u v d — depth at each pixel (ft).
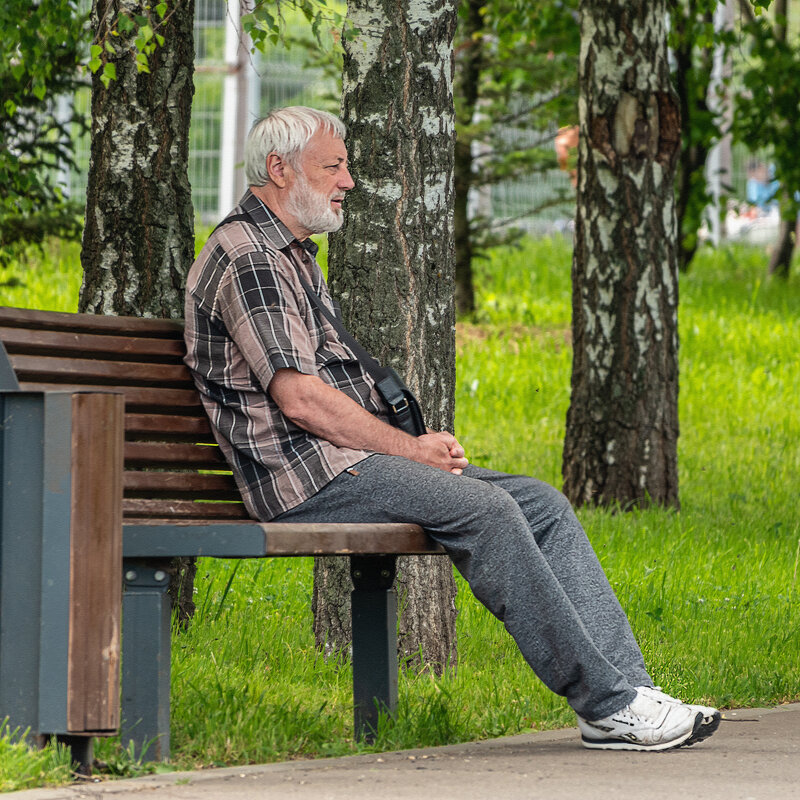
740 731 41.70
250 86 232.32
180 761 34.68
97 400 31.81
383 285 50.98
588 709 36.27
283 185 40.81
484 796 29.84
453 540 36.65
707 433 138.21
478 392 145.48
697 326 180.34
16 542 32.17
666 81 106.11
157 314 56.80
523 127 160.35
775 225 288.51
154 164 56.75
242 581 67.92
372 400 40.93
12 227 110.83
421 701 42.52
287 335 37.93
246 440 38.24
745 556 83.20
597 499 105.40
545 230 239.30
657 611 61.46
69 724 31.63
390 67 50.93
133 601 33.94
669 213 106.11
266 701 41.06
